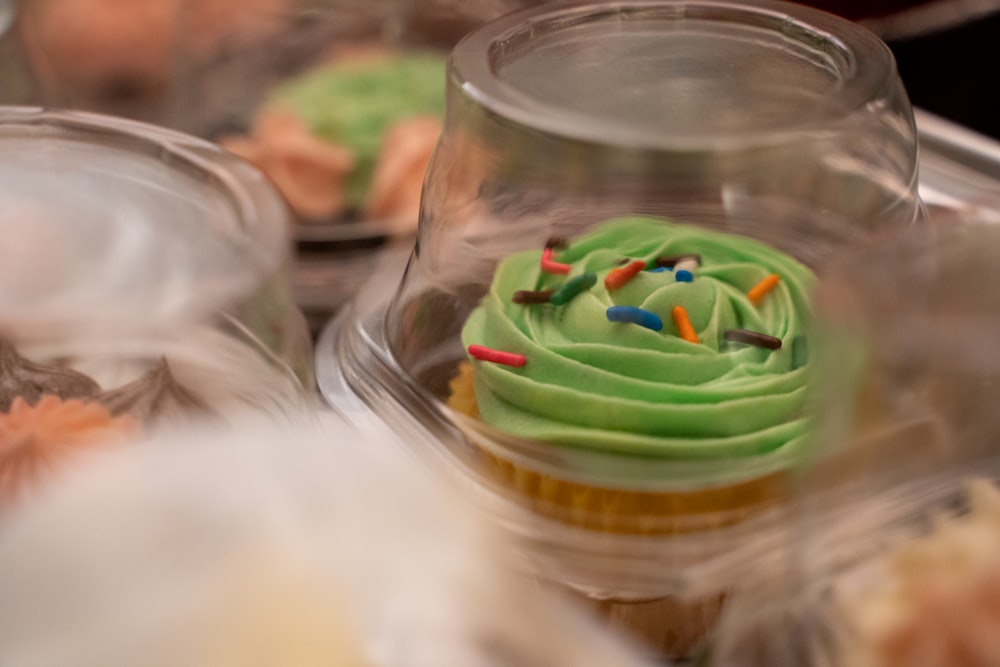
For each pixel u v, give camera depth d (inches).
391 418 16.1
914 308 14.2
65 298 14.8
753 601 14.1
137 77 21.1
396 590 12.3
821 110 15.6
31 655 12.1
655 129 15.4
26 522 12.5
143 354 14.9
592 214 16.0
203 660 12.1
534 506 15.1
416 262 16.9
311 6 21.6
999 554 13.4
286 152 19.5
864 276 14.4
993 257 14.3
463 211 16.3
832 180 15.6
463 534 12.6
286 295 15.7
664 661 15.0
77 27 21.0
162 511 12.4
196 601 12.2
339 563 12.3
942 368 14.0
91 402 14.6
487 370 15.6
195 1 21.4
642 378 15.4
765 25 16.6
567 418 15.3
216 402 14.8
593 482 15.0
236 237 15.2
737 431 15.1
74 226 15.2
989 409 14.0
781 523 14.5
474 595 12.4
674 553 14.8
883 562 13.6
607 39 16.6
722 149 15.2
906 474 14.0
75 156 15.8
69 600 12.2
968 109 24.4
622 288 15.9
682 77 16.1
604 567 14.9
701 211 15.9
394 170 19.4
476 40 16.5
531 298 15.9
